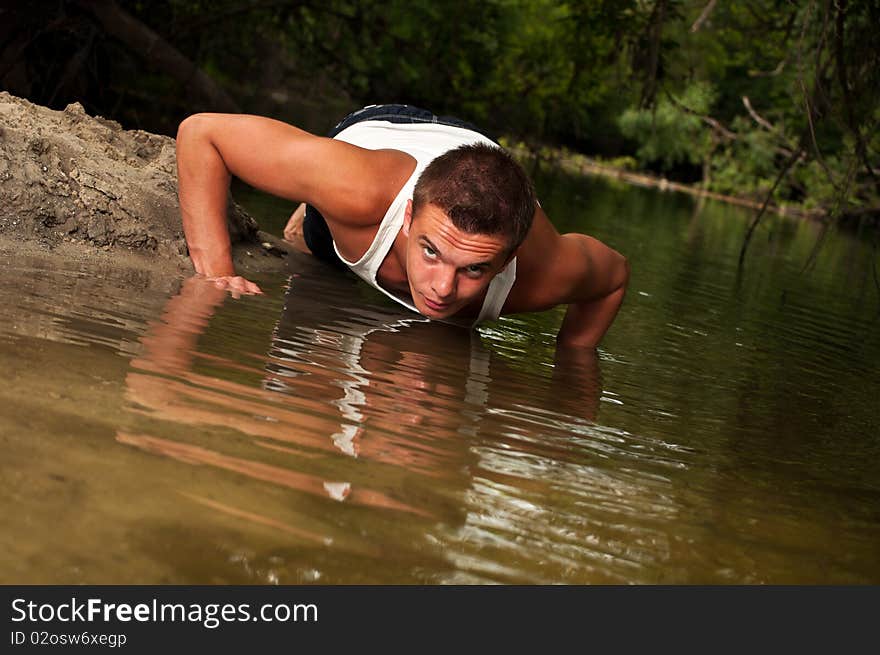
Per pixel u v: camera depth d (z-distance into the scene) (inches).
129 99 405.4
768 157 799.7
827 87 217.6
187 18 417.4
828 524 70.7
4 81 331.6
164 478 56.0
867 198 504.7
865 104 219.8
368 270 124.2
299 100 619.8
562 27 445.4
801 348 156.1
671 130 939.3
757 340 157.2
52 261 112.7
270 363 87.0
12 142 123.6
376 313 126.0
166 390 71.9
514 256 109.9
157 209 130.3
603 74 501.7
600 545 58.9
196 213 125.9
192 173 124.9
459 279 101.6
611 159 1064.2
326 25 500.1
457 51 479.8
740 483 77.4
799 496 76.5
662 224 385.7
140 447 59.7
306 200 120.3
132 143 145.4
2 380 66.6
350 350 100.5
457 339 120.2
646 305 175.8
